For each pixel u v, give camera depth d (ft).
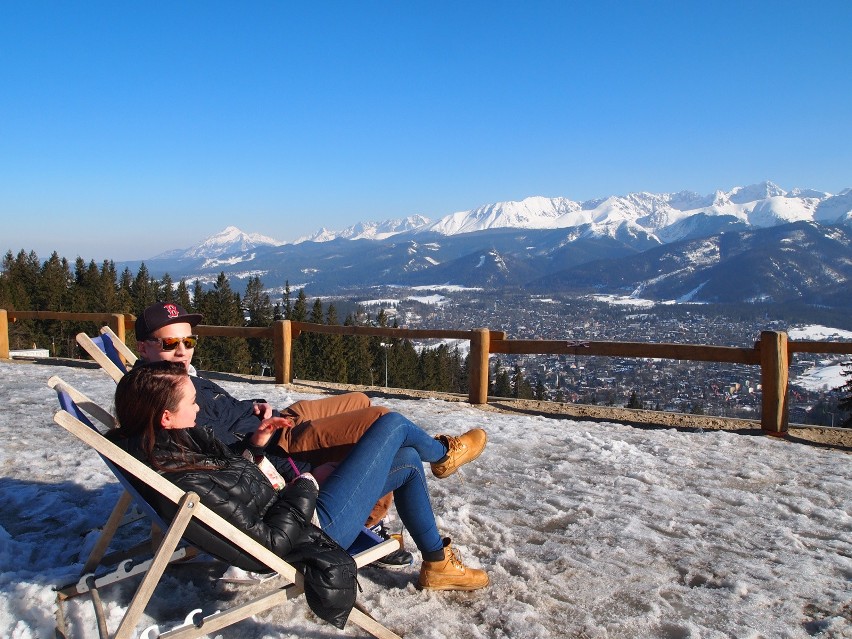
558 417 22.99
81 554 9.75
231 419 9.14
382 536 9.70
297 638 7.81
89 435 5.93
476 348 24.63
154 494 6.66
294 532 6.93
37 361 34.42
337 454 9.18
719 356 21.85
